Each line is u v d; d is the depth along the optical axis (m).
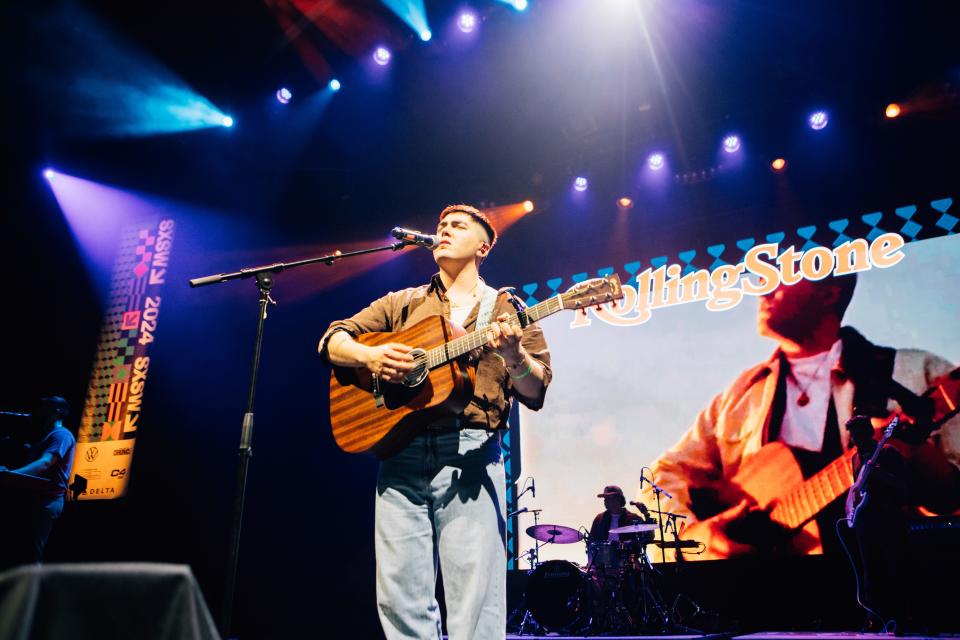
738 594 6.50
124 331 8.57
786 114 7.36
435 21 7.19
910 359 6.42
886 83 6.96
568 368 7.74
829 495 6.36
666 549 6.88
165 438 8.13
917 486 6.07
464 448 2.15
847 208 7.14
